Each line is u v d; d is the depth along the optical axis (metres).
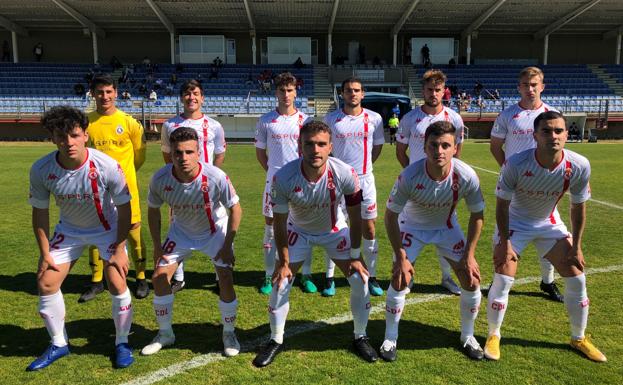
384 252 5.73
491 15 30.61
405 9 29.16
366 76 31.92
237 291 4.51
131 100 27.19
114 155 4.39
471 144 22.22
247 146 22.05
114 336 3.62
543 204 3.49
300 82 30.30
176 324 3.80
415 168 3.30
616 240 5.98
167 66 31.81
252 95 29.44
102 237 3.46
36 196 3.24
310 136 3.00
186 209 3.41
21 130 25.20
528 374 3.04
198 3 27.83
